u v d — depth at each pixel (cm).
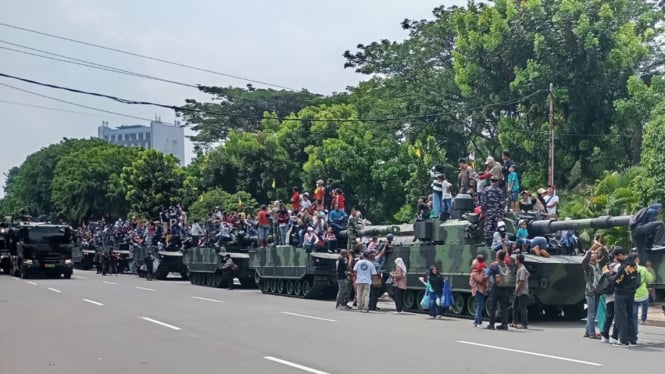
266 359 1219
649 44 3528
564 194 3133
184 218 4125
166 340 1467
